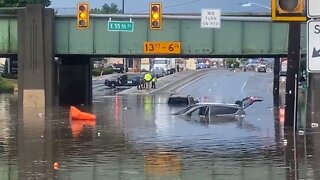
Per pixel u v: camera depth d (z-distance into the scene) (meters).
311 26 7.64
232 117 37.34
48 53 52.03
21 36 52.00
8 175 15.42
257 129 28.59
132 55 53.66
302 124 32.88
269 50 50.72
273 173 15.46
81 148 21.27
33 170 16.27
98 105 54.53
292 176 14.95
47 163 17.56
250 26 50.88
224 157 18.64
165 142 22.92
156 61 158.12
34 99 51.88
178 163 17.41
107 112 43.72
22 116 39.69
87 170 16.17
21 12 52.00
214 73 154.62
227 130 28.05
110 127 30.28
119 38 52.12
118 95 75.31
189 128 29.17
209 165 16.97
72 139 24.42
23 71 52.09
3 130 28.97
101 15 49.59
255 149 20.64
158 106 52.09
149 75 89.56
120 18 51.53
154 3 36.12
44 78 51.97
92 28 52.34
